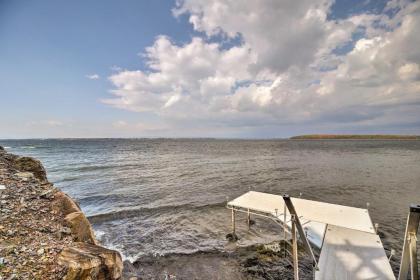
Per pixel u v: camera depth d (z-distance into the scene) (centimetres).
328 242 823
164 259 912
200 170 3441
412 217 342
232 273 820
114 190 2100
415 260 337
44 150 7194
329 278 643
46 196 809
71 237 603
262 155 6184
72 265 432
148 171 3300
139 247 1016
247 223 1286
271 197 1158
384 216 1421
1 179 862
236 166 3916
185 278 788
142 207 1595
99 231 1195
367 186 2289
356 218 902
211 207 1591
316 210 984
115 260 501
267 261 895
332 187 2258
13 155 1285
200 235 1140
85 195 1919
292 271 834
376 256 738
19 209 675
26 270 423
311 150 8162
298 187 2269
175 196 1911
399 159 4906
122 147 10175
